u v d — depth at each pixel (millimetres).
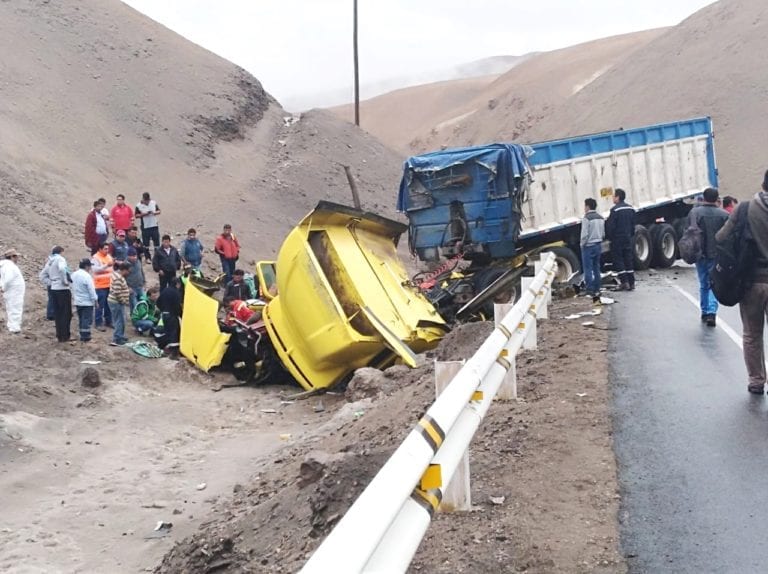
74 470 11578
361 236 16500
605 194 20578
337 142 49781
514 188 17156
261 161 45875
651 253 22000
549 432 7570
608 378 9555
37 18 46062
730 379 9484
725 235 8453
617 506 5926
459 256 17766
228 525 7637
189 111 45812
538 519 5668
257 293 21391
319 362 15492
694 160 24656
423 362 14469
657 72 78062
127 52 47969
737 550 5184
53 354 16844
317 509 6621
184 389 16641
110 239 23625
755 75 68375
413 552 3426
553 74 103750
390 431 8891
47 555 8773
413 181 17969
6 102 37438
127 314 20562
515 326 8023
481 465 6777
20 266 22594
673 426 7742
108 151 38844
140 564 8461
